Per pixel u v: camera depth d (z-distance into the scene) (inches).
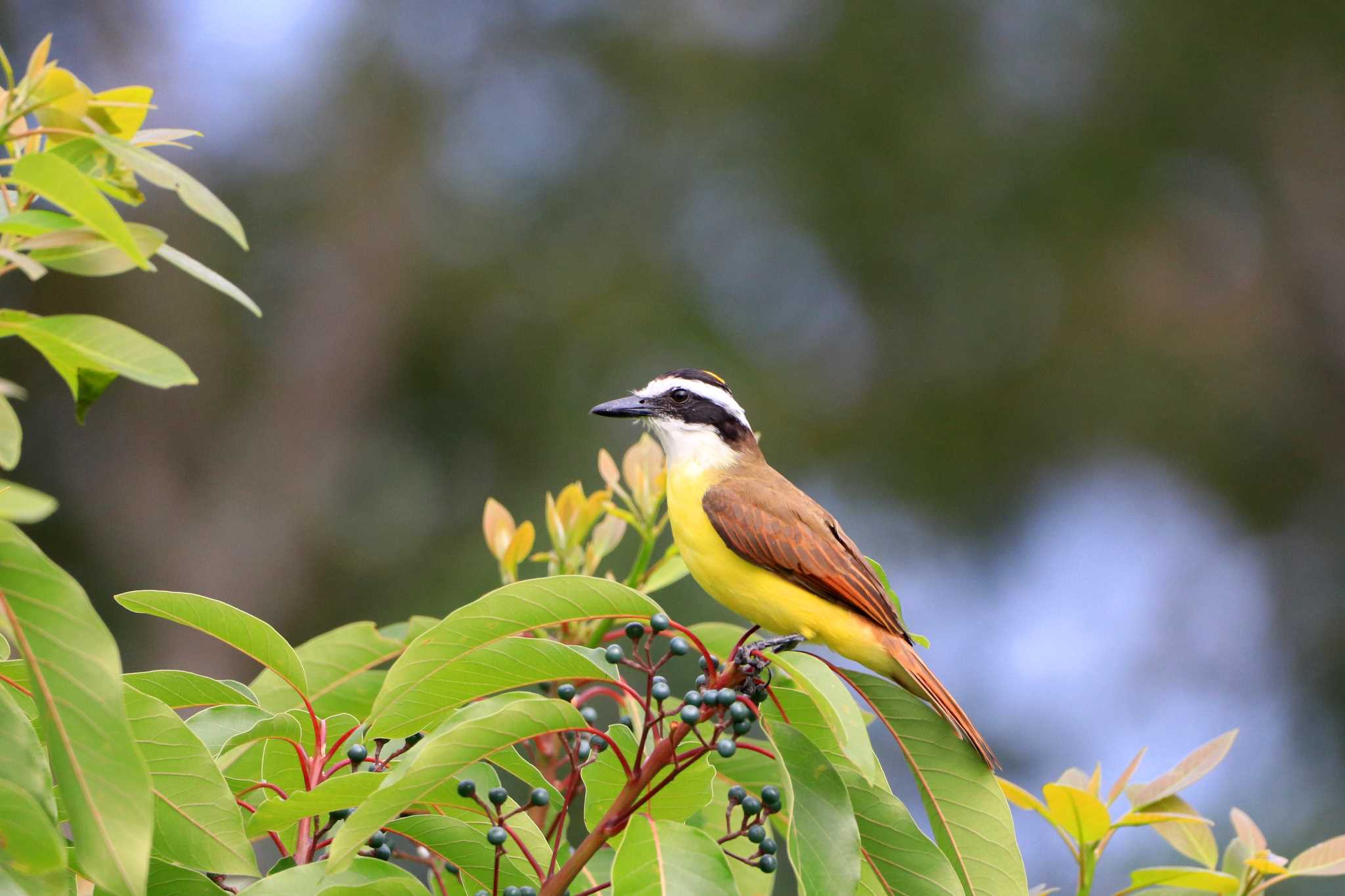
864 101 747.4
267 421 729.0
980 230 743.7
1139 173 747.4
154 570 700.7
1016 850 181.2
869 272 740.0
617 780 173.6
